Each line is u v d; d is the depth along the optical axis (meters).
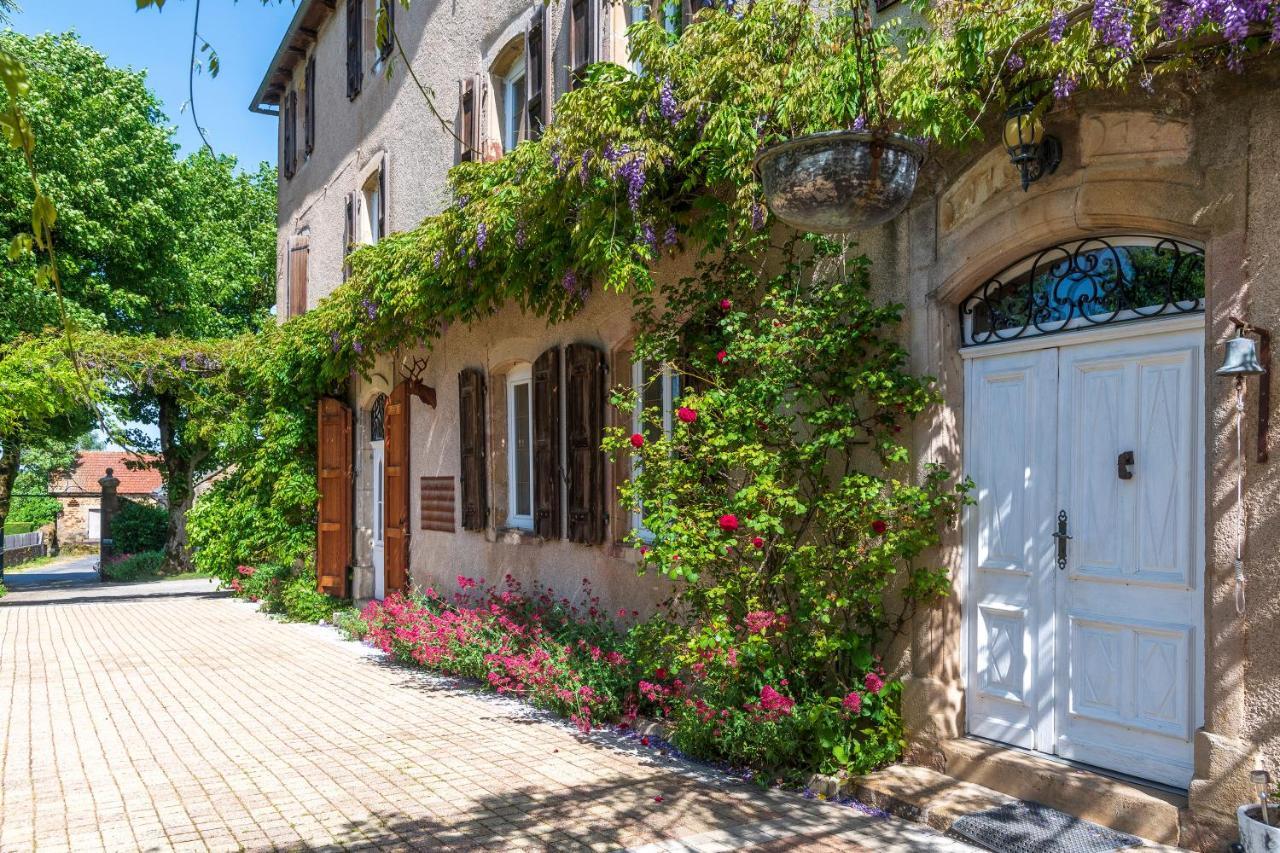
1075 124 4.26
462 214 7.61
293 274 16.06
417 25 11.60
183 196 24.50
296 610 13.16
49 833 4.43
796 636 5.21
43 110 19.84
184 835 4.39
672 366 6.22
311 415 14.12
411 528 11.50
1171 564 4.02
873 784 4.69
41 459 53.25
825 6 5.40
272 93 17.78
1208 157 3.82
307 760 5.67
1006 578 4.74
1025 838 3.89
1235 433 3.69
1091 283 4.41
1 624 13.26
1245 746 3.59
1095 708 4.30
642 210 5.95
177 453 24.72
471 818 4.57
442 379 10.77
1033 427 4.64
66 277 21.08
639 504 5.80
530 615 8.05
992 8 4.11
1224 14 3.20
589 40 7.97
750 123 5.01
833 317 5.20
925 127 4.37
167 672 8.91
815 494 5.37
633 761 5.57
